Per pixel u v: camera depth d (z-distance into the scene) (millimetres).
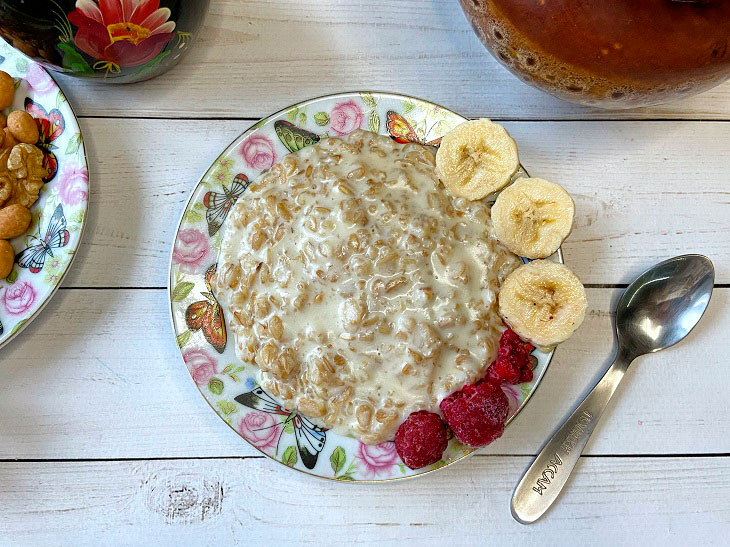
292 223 248
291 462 240
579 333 264
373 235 241
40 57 239
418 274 239
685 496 258
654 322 260
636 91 226
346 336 239
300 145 263
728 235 274
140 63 250
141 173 272
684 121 280
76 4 213
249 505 255
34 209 258
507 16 217
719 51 207
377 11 284
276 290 245
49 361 259
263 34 281
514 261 251
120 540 252
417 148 259
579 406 254
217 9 281
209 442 257
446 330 238
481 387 229
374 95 263
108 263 265
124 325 262
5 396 256
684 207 275
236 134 277
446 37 283
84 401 258
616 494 257
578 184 276
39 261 251
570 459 251
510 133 278
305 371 242
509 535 255
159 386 260
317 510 255
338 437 243
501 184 250
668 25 199
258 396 246
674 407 262
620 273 270
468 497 256
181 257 253
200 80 279
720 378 265
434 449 225
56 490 253
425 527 255
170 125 276
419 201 249
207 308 251
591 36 206
